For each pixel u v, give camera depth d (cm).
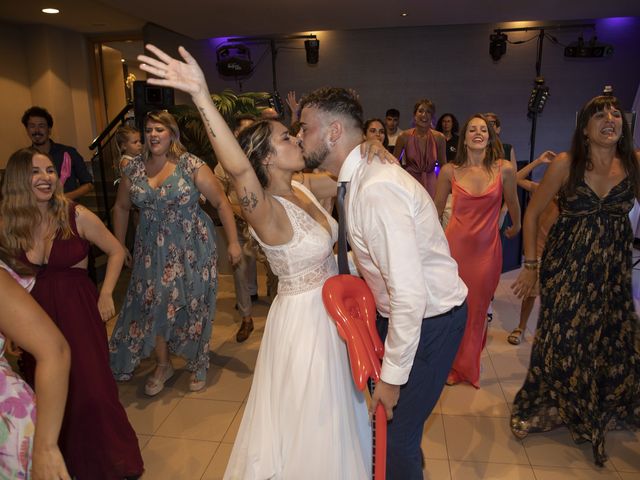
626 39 788
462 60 830
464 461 228
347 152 152
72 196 393
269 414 160
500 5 682
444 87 845
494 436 246
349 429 156
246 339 372
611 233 220
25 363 195
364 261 151
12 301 103
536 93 772
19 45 800
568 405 233
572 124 826
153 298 281
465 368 289
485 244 276
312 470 148
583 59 803
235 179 142
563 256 229
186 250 282
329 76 870
